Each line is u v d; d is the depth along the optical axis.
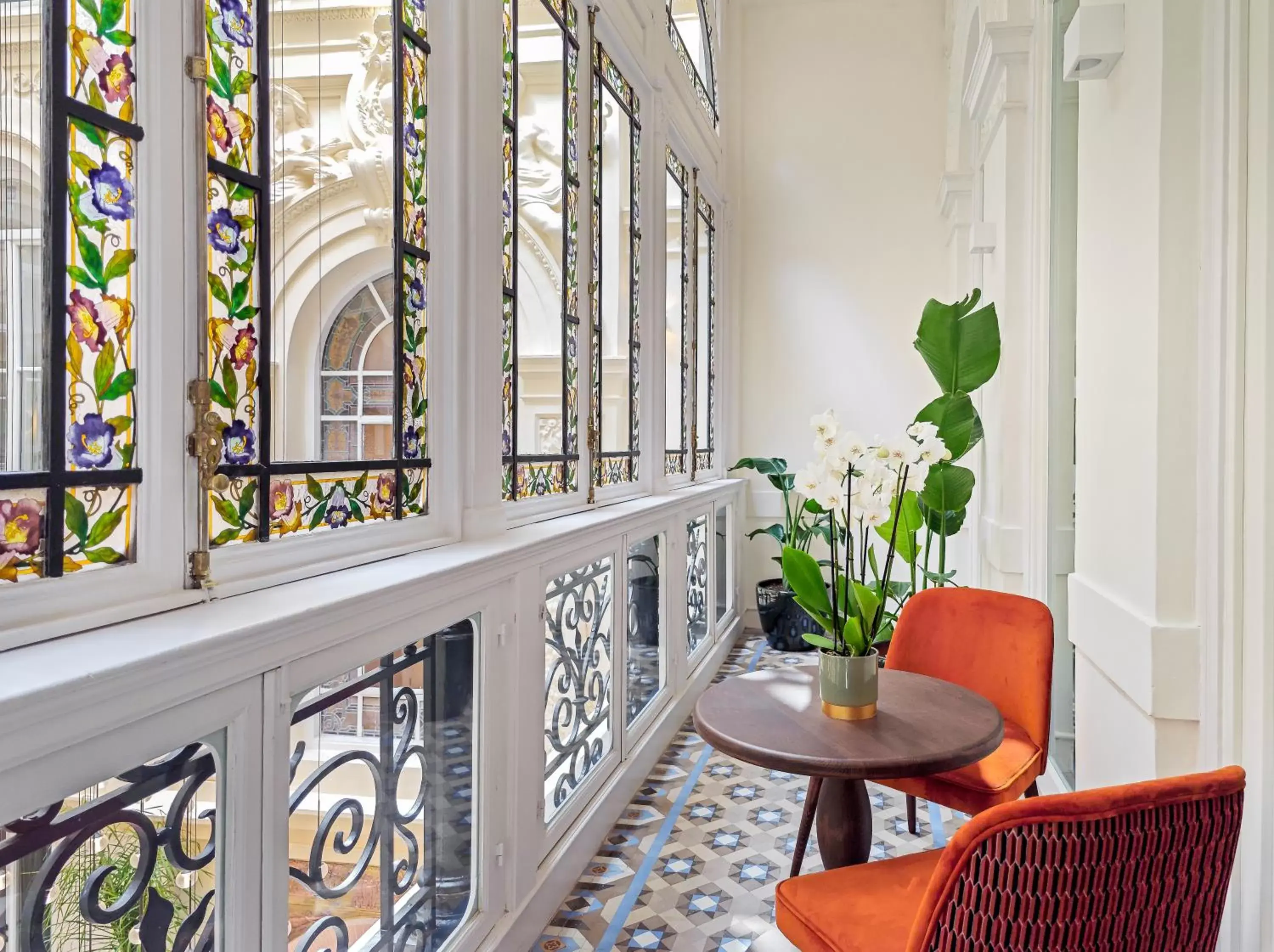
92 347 1.03
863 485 1.78
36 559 0.97
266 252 1.36
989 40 3.20
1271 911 1.37
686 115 4.55
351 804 1.43
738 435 5.96
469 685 1.87
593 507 2.99
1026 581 3.21
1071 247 2.78
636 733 3.30
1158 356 1.59
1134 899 0.96
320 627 1.24
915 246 5.70
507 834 2.03
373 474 1.70
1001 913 0.96
